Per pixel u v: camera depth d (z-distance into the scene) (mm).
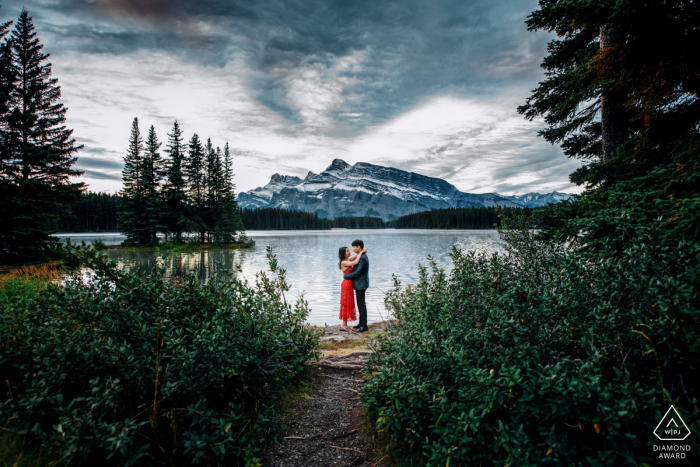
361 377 4246
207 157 54312
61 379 2318
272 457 2627
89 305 2834
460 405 2156
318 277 16516
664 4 4219
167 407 2615
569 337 2307
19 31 21562
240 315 3441
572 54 8578
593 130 8516
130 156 44750
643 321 2025
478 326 2771
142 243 43406
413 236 74438
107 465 2090
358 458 2617
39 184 19031
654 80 4969
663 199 3486
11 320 2910
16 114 20094
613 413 1678
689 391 1940
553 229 5113
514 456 1768
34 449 2029
